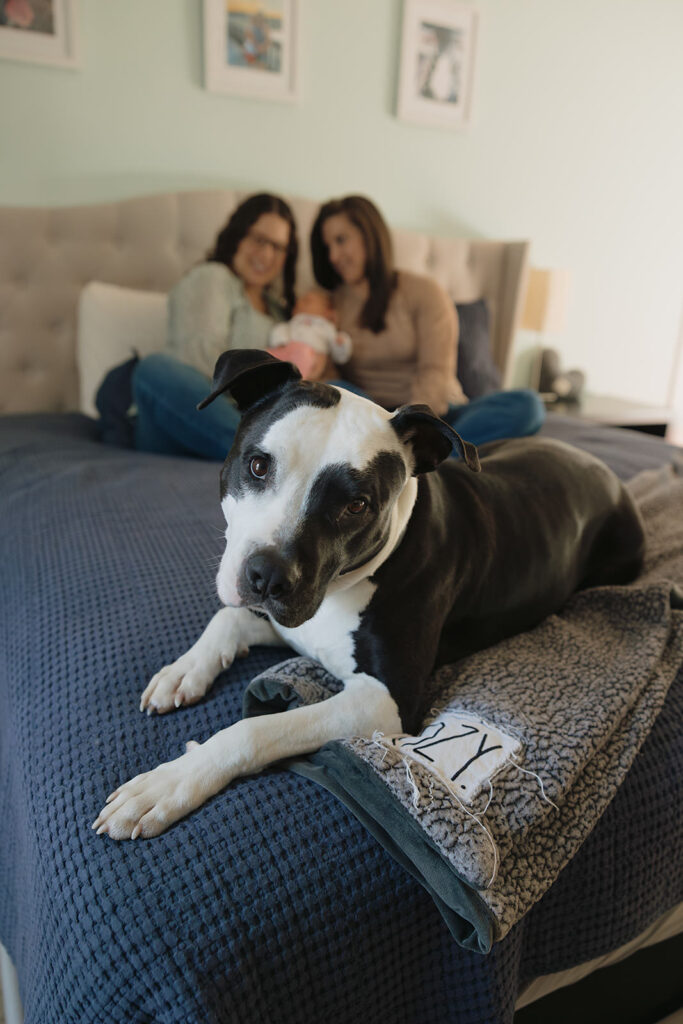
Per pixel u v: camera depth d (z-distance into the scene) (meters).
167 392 1.82
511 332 3.22
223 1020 0.58
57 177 2.50
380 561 0.86
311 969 0.64
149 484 1.59
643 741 0.89
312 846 0.68
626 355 3.93
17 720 0.90
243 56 2.59
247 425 0.83
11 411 2.59
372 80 2.86
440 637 1.02
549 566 1.12
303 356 2.22
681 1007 1.15
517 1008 0.89
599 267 3.67
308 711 0.79
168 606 1.05
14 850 0.90
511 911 0.67
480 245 3.15
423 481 0.96
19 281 2.50
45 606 1.07
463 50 2.95
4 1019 1.09
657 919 0.97
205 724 0.83
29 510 1.44
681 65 3.48
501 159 3.23
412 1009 0.73
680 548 1.49
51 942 0.64
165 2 2.45
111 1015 0.58
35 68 2.35
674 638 1.08
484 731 0.80
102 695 0.87
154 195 2.60
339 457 0.76
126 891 0.62
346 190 2.97
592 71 3.28
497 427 1.89
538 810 0.73
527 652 1.02
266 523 0.74
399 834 0.68
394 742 0.79
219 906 0.62
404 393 2.46
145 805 0.69
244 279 2.33
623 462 2.04
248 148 2.74
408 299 2.42
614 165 3.51
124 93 2.49
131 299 2.45
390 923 0.69
